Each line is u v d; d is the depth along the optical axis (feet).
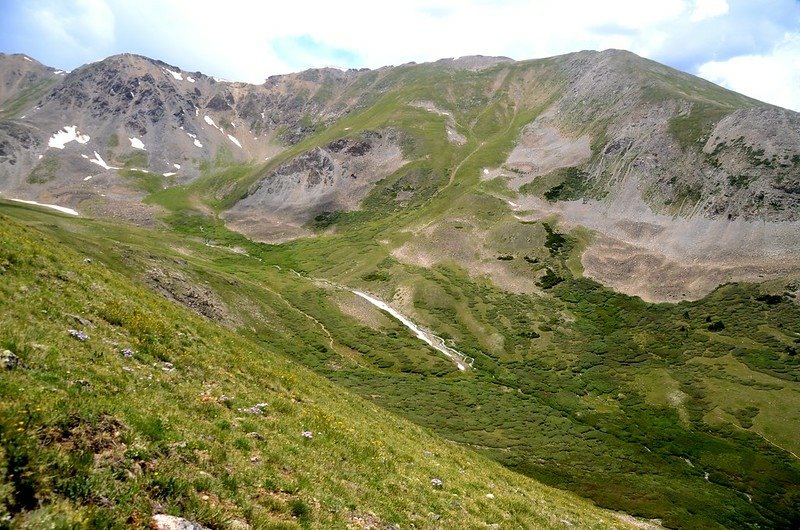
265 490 43.32
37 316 58.39
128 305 86.58
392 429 106.42
